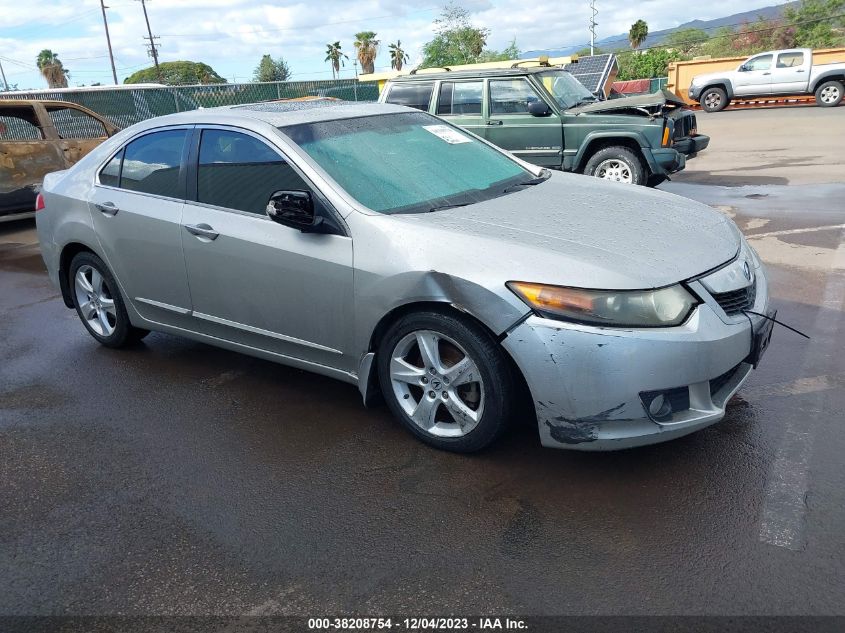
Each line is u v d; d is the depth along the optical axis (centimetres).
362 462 340
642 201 385
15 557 285
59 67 7144
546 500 299
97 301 498
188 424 390
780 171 1123
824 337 454
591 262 294
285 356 390
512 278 295
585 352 284
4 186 1002
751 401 375
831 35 4344
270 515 302
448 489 312
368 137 404
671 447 334
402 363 342
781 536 268
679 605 238
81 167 483
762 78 2362
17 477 346
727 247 330
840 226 738
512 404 316
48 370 482
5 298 683
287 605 250
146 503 317
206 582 263
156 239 421
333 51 6912
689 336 286
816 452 323
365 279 334
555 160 971
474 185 396
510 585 252
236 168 391
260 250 371
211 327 419
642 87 3120
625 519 284
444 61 3941
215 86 2161
